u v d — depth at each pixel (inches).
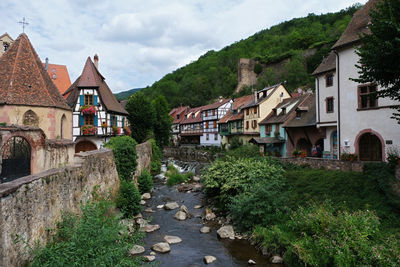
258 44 3715.6
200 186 830.5
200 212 599.8
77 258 199.5
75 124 951.0
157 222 530.9
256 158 765.3
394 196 421.7
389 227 367.6
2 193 193.3
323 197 484.1
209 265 358.3
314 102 956.6
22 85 690.8
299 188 548.4
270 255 386.0
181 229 494.9
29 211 236.2
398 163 456.4
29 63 735.1
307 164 675.4
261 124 1227.2
